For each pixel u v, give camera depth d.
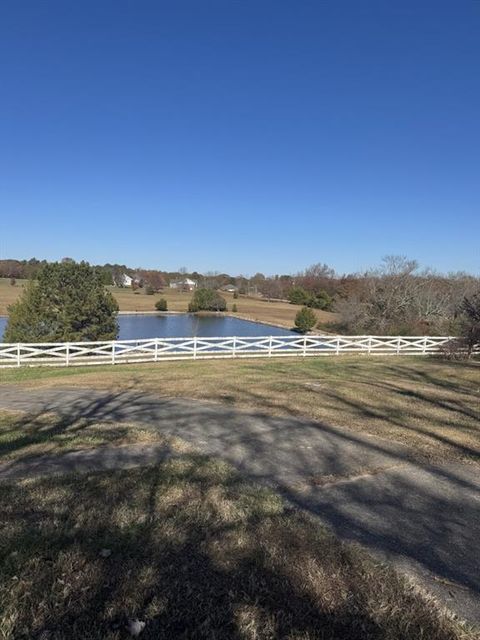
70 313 31.75
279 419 9.12
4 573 3.50
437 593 3.59
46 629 2.96
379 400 11.02
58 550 3.87
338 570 3.76
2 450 6.95
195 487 5.41
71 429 8.29
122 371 17.56
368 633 3.06
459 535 4.61
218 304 77.81
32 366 19.33
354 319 42.22
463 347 21.98
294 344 24.17
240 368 17.75
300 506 5.11
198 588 3.44
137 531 4.27
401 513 5.07
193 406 10.44
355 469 6.41
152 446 7.20
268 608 3.23
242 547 4.05
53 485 5.40
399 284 41.66
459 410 10.16
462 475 6.32
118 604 3.22
